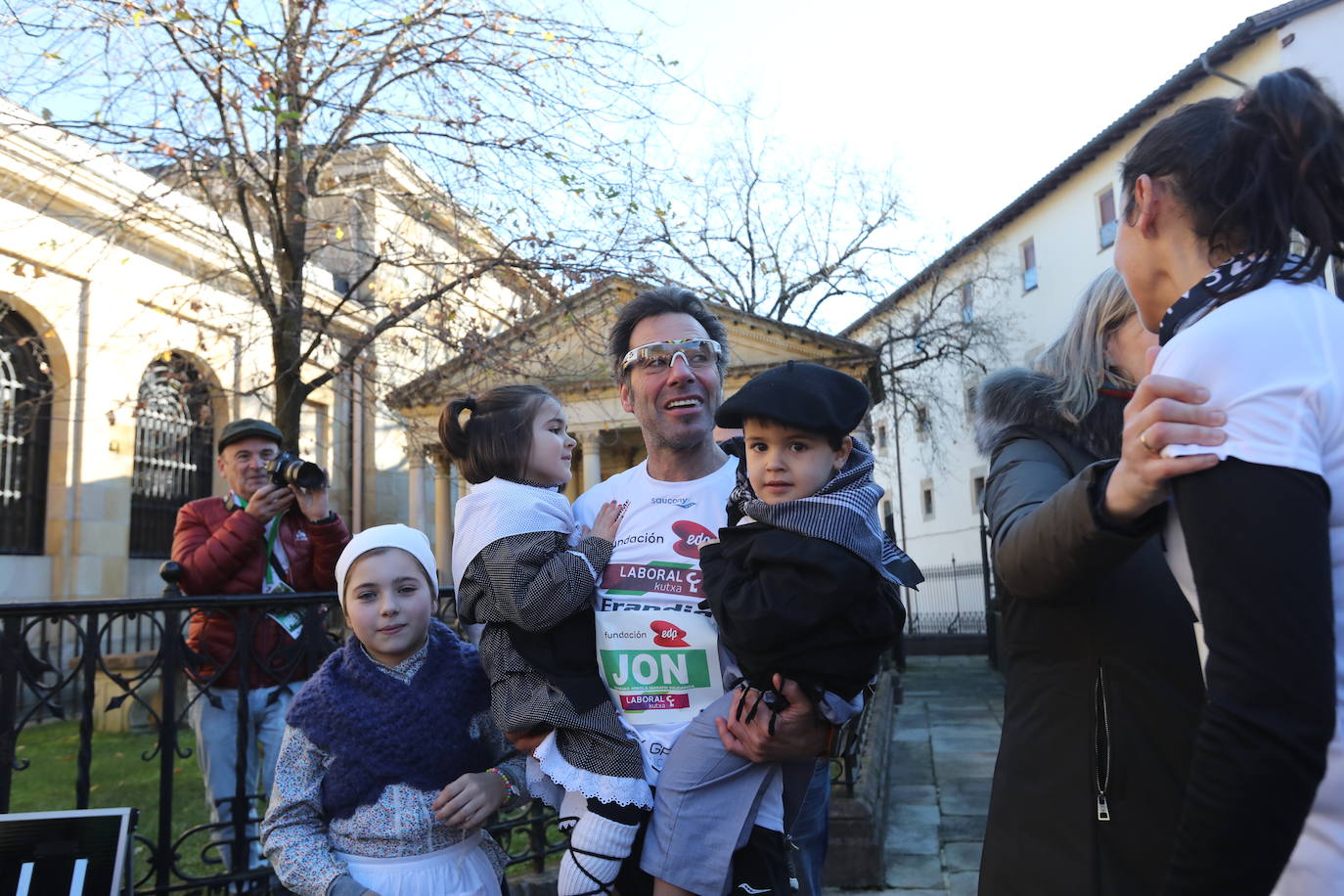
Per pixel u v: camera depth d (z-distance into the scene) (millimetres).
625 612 1991
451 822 2176
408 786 2234
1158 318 1296
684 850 1746
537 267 7820
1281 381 1012
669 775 1820
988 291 26062
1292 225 1090
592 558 2043
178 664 3248
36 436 13836
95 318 13820
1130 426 1106
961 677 13570
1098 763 1460
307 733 2271
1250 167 1119
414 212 8578
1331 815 1004
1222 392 1044
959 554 27938
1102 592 1481
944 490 29047
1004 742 1648
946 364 27891
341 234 8203
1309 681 898
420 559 2424
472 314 8594
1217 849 919
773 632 1662
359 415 19438
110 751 7785
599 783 1830
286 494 3945
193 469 16328
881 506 34312
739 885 1782
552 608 1949
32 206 12062
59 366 13680
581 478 23062
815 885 2189
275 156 7398
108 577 14281
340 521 4078
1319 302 1079
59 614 2932
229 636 3805
